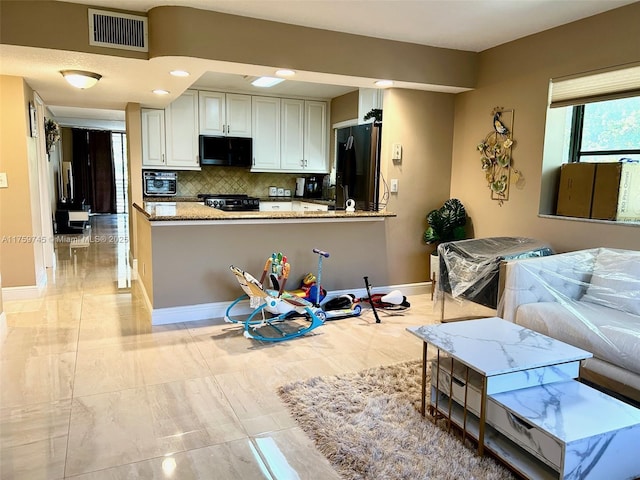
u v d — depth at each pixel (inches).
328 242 169.2
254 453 79.7
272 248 159.6
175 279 147.3
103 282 200.5
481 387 76.6
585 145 148.9
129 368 113.0
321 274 168.9
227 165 249.9
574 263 119.9
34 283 174.6
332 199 265.0
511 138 159.5
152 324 145.5
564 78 140.3
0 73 152.6
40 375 108.6
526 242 142.5
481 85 170.9
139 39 128.6
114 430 86.2
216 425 88.2
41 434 84.6
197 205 201.6
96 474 74.0
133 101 210.1
